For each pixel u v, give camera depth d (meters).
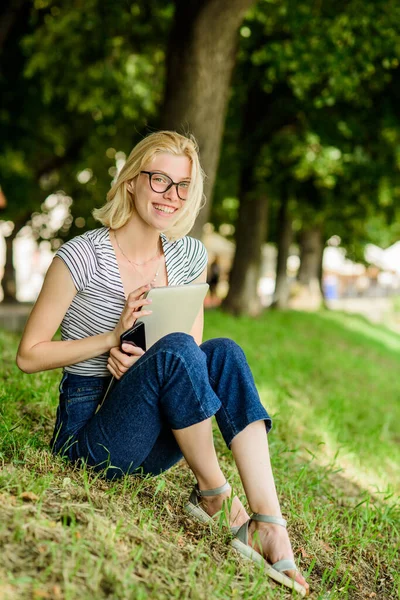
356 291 50.28
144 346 2.46
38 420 3.50
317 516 3.28
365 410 7.59
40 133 15.10
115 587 1.88
